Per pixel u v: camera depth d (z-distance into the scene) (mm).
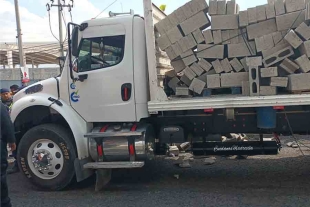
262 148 5773
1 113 4336
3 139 4340
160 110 5379
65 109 5758
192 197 5297
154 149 5988
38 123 6297
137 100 5551
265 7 5180
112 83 5625
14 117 5926
